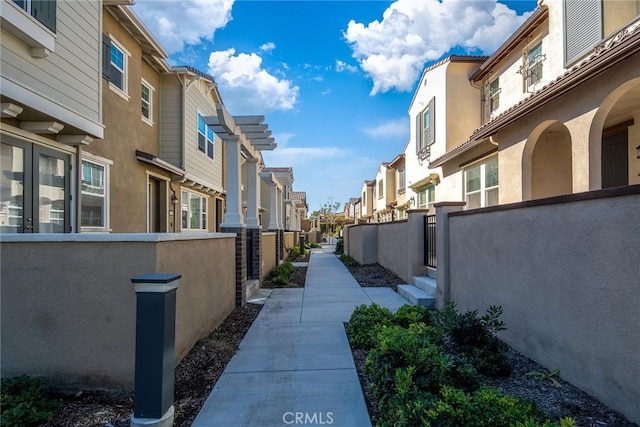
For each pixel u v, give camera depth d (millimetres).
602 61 4742
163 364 2863
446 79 12625
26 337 3643
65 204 6457
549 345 3756
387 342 3320
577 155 5906
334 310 7133
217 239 5805
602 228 3039
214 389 3752
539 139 8391
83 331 3627
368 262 14445
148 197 10180
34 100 4961
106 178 8062
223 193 16484
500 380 3623
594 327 3131
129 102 9172
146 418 2838
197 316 4824
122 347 3602
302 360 4520
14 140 5375
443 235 6656
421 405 2549
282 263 14211
